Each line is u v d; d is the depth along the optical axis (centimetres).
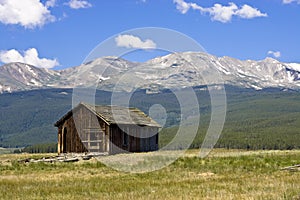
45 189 2477
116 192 2352
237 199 1973
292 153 4744
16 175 3388
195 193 2209
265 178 2839
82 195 2264
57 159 4559
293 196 2038
